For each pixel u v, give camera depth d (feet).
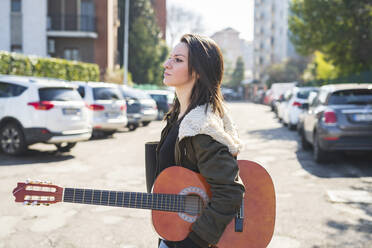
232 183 4.83
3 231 13.42
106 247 12.14
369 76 54.34
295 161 27.20
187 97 5.53
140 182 20.90
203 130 4.90
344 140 23.79
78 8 95.66
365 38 64.03
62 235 13.10
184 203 5.35
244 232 5.43
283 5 247.50
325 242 12.48
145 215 15.37
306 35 69.36
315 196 17.85
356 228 13.70
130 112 49.26
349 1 62.90
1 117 28.63
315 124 26.73
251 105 147.02
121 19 140.67
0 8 88.07
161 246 5.61
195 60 5.28
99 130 40.96
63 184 20.06
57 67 56.54
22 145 27.99
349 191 18.70
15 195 5.22
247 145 35.45
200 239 5.03
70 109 28.99
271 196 5.59
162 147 5.57
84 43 96.99
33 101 27.71
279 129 51.47
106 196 5.38
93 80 71.05
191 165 5.34
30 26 89.10
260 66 284.61
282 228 13.74
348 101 24.70
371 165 25.50
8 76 29.66
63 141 28.63
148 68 142.72
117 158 28.81
